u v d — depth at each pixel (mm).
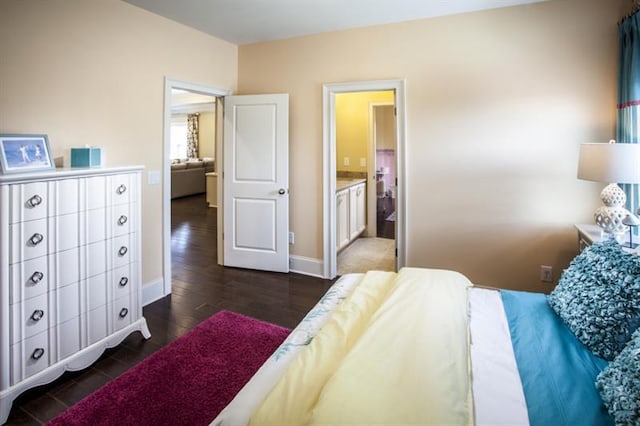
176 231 6078
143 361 2264
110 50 2811
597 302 1344
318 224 3859
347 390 952
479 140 3131
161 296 3312
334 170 3805
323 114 3711
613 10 2699
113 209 2311
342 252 4867
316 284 3646
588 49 2781
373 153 5652
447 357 1146
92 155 2436
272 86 3949
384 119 8930
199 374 2125
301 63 3773
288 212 3934
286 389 1030
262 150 3914
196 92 3736
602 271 1435
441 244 3326
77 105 2602
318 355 1197
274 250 3984
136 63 3016
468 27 3100
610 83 2740
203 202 9312
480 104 3107
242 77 4105
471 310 1601
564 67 2854
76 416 1785
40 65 2373
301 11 3117
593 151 2225
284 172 3854
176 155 13344
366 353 1126
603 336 1267
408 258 3443
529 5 2918
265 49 3945
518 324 1482
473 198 3193
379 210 8453
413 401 927
